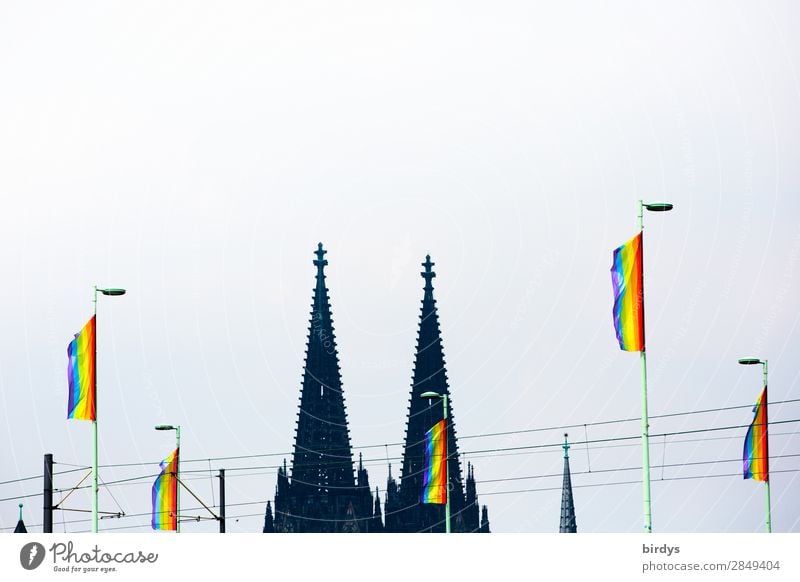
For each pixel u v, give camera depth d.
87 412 67.44
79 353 67.38
